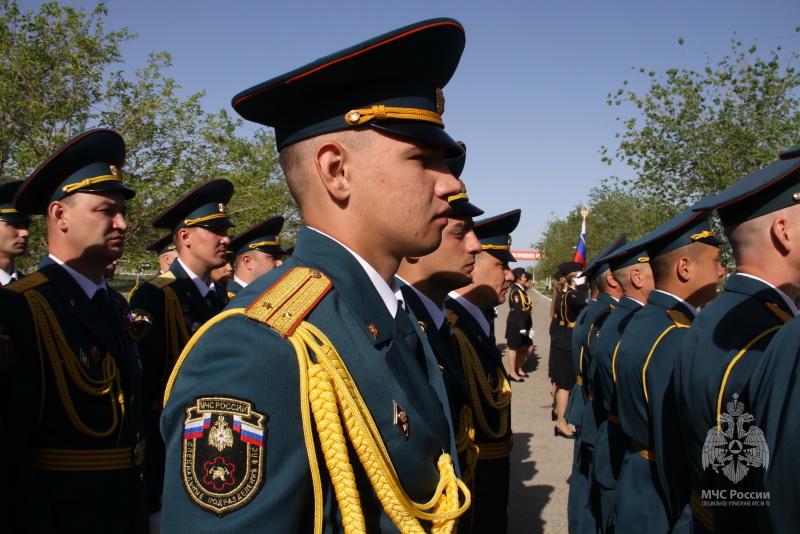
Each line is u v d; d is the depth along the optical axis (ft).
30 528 6.71
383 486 3.38
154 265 33.76
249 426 3.05
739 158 27.94
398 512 3.42
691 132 28.96
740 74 28.48
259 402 3.11
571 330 21.40
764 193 5.77
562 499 15.46
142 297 12.49
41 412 7.34
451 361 6.70
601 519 11.32
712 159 27.78
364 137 3.79
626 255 11.55
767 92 27.55
